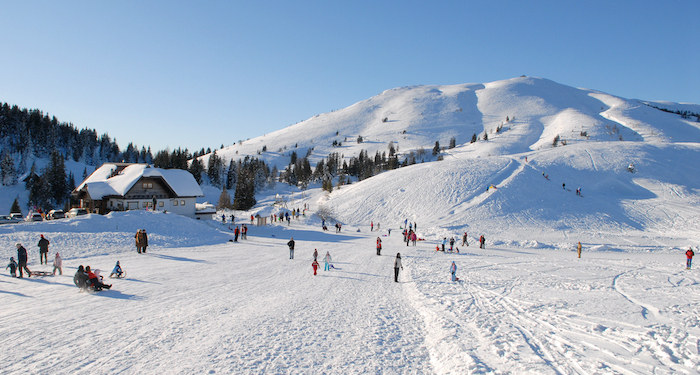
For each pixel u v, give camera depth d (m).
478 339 9.80
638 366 7.84
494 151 166.50
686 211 57.59
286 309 12.40
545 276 21.27
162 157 113.00
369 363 8.03
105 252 24.05
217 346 8.54
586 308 13.23
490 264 26.61
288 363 7.75
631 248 40.00
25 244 23.03
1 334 8.97
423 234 49.72
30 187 87.50
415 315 12.73
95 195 44.69
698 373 7.41
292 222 61.41
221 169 148.88
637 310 12.85
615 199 64.81
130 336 9.07
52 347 8.18
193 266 20.97
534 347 9.17
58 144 152.62
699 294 15.87
